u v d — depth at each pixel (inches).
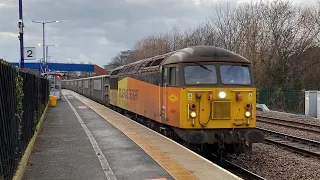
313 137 638.5
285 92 1456.7
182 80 437.7
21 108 321.4
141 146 419.8
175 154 374.3
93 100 1626.5
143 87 614.9
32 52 860.6
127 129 569.3
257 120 916.0
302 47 1678.2
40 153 387.9
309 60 1651.1
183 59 442.0
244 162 458.6
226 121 436.5
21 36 769.6
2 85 232.8
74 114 863.1
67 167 324.8
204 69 443.5
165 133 514.9
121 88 848.3
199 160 346.3
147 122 642.8
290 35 1696.6
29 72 434.3
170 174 296.2
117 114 860.6
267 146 557.3
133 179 283.1
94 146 425.4
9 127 253.6
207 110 434.3
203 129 434.6
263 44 1695.4
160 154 374.0
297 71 1653.5
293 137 605.0
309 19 1707.7
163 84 500.4
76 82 2738.7
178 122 441.4
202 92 434.0
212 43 1852.9
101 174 299.7
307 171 400.2
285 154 494.3
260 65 1664.6
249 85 450.0
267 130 700.0
